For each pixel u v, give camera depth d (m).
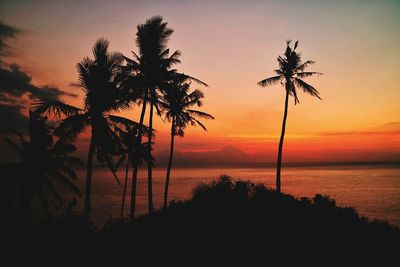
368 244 12.56
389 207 44.03
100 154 18.78
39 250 10.07
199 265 10.44
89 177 17.48
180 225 16.17
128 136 20.72
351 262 10.70
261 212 18.08
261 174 177.00
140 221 19.36
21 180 21.66
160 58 21.84
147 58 21.28
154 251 11.77
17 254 9.76
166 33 21.56
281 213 17.78
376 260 10.84
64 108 16.48
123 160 32.34
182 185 112.88
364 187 79.81
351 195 60.75
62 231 11.06
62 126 16.61
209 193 23.50
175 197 71.31
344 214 17.55
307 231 14.50
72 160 23.20
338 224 15.69
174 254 11.52
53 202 60.59
